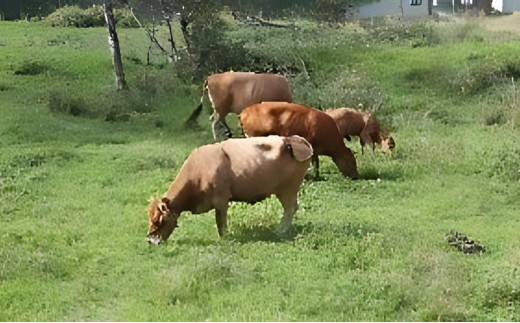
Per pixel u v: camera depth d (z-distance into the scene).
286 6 31.03
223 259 9.16
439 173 13.30
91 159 14.50
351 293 8.43
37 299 8.59
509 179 12.82
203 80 21.80
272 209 11.15
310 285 8.62
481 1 33.00
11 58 25.95
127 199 12.12
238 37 25.73
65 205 11.84
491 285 8.43
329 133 12.63
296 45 23.86
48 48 28.02
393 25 28.64
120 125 18.06
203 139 16.44
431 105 18.56
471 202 11.84
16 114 17.95
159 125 18.02
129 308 8.32
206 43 22.52
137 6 25.61
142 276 9.15
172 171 13.72
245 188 10.06
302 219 10.98
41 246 10.12
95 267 9.46
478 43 24.91
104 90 21.06
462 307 8.12
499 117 16.86
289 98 15.62
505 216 11.23
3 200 12.06
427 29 27.39
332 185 12.71
